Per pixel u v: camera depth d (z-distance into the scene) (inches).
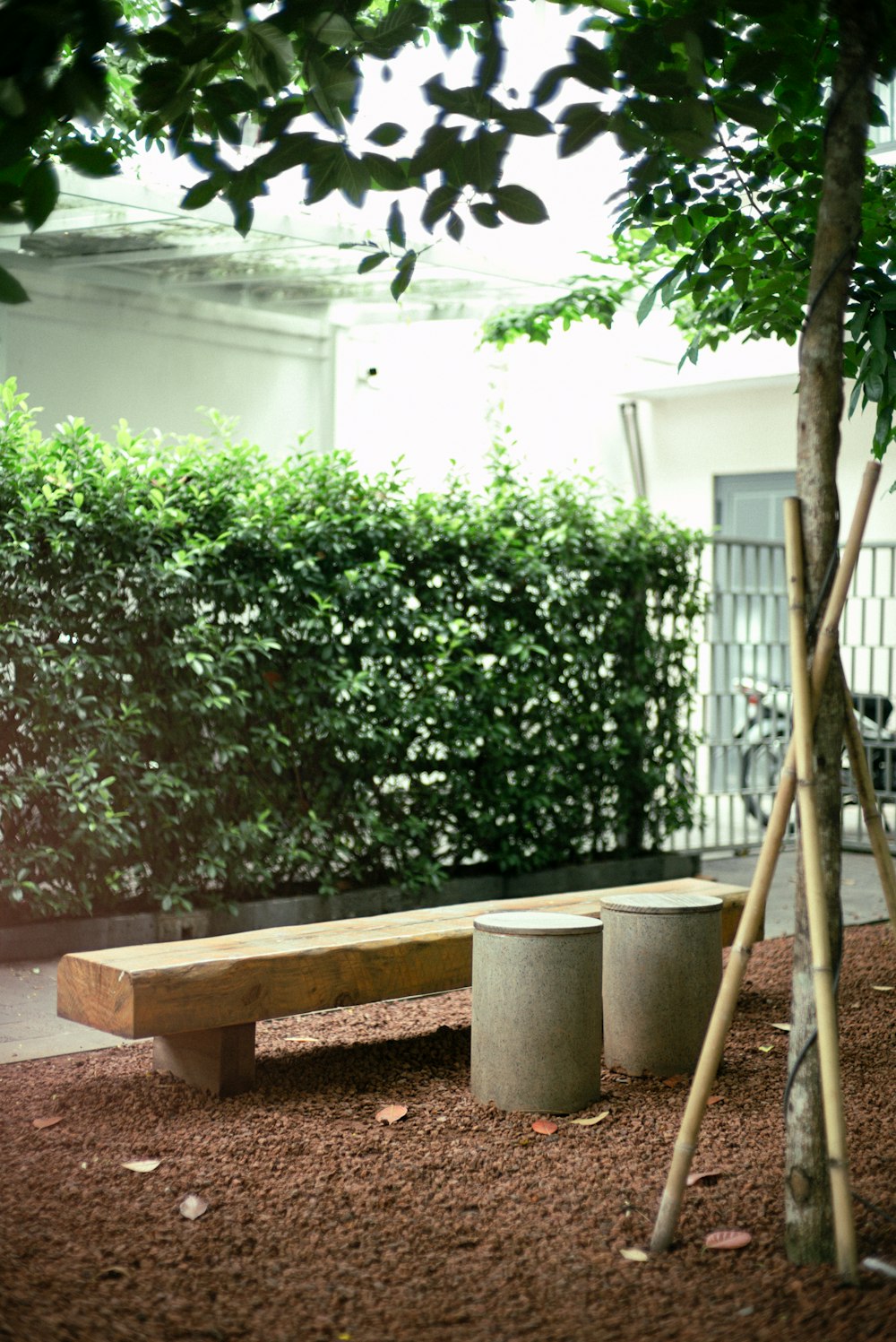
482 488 340.5
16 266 401.4
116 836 264.1
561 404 577.9
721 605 400.2
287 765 293.6
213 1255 125.3
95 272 413.7
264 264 409.4
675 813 366.3
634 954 189.2
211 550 277.6
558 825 341.7
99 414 445.4
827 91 177.9
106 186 310.2
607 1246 127.0
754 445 536.1
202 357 476.7
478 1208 137.2
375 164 139.3
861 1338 104.3
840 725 126.5
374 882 313.7
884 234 180.9
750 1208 135.4
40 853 261.0
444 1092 177.8
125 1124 163.8
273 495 294.7
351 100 137.6
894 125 380.5
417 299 441.4
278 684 290.7
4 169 115.3
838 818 125.7
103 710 267.3
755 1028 213.8
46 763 265.3
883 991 237.5
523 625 333.7
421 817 316.8
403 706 305.4
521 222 140.6
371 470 526.3
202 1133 159.9
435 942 192.4
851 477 487.5
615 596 351.9
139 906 283.4
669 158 180.5
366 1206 137.6
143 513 271.9
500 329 394.9
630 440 564.7
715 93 140.6
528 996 168.4
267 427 498.0
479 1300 116.0
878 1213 128.4
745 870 384.5
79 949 268.7
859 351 181.5
